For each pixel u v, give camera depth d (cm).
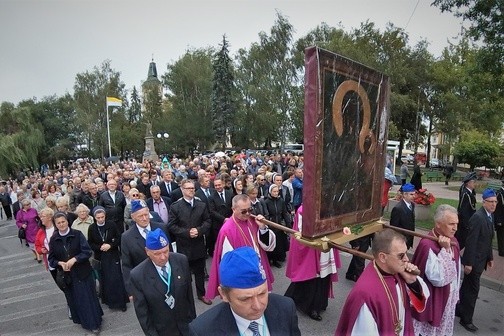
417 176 1391
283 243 686
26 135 3275
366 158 320
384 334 216
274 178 731
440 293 323
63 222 443
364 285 226
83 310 447
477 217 419
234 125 4022
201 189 718
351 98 289
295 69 3606
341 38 2967
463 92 3077
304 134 261
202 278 530
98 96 4409
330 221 280
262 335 170
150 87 5606
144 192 886
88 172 1495
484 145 2480
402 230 332
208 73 4419
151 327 304
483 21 833
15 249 979
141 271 309
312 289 464
